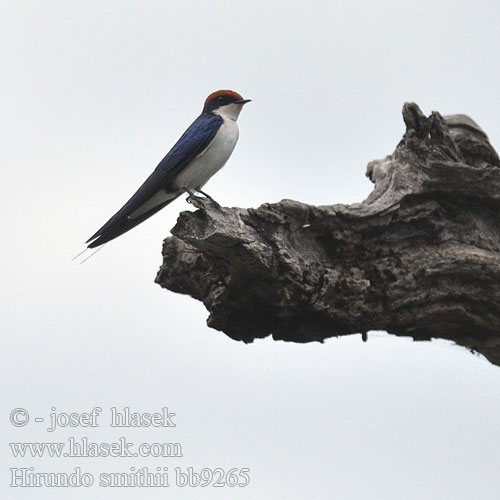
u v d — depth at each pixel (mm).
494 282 10914
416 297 10922
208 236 9641
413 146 11039
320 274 10484
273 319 10953
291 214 10188
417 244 10992
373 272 10828
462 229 11133
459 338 11773
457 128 12117
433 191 10977
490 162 12070
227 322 11062
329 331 11070
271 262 9938
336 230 10680
